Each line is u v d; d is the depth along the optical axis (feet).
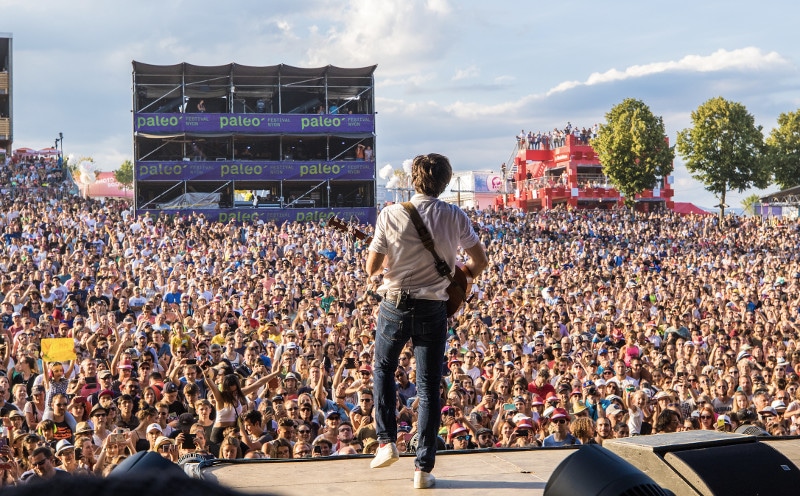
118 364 42.32
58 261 82.69
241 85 147.84
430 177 14.38
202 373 39.86
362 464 15.14
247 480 13.88
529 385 41.96
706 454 10.49
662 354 51.01
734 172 204.54
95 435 31.32
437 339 14.35
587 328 60.59
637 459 10.96
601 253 120.26
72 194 176.65
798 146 243.60
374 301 65.51
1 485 2.05
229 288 73.56
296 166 146.82
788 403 40.40
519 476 14.33
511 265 99.35
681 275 96.68
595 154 259.39
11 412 31.19
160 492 2.00
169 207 140.05
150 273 75.61
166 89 146.92
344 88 151.94
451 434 32.27
